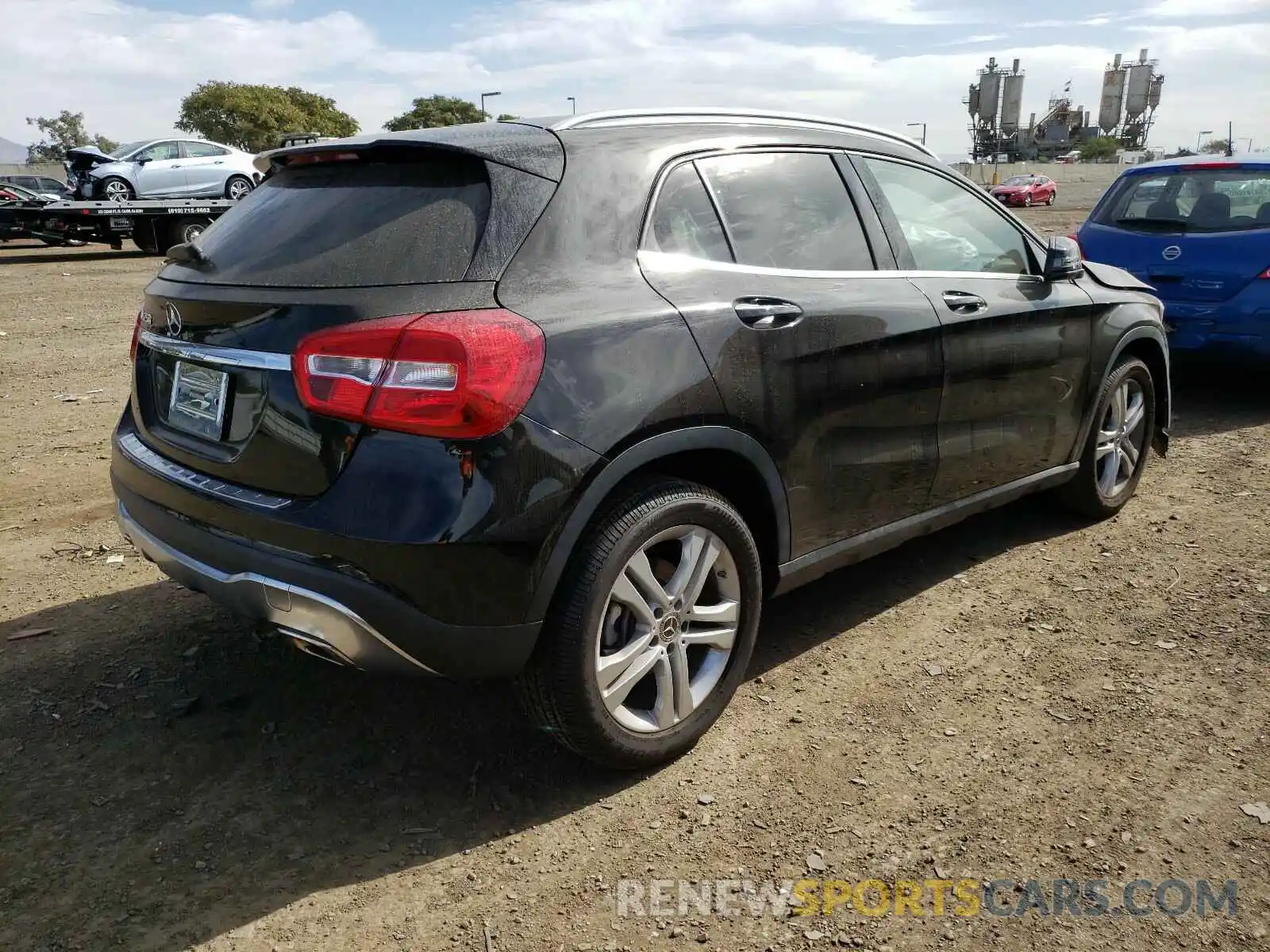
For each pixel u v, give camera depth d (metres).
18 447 6.15
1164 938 2.26
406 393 2.30
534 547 2.41
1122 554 4.43
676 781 2.85
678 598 2.81
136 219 20.39
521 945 2.26
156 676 3.41
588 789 2.81
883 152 3.67
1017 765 2.90
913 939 2.26
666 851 2.56
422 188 2.68
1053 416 4.20
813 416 3.09
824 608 3.95
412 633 2.38
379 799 2.77
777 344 2.96
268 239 2.76
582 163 2.78
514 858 2.54
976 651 3.59
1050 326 4.07
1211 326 6.65
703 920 2.32
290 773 2.88
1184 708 3.19
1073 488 4.65
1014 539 4.64
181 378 2.83
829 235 3.33
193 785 2.82
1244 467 5.59
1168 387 5.07
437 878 2.47
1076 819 2.66
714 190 3.06
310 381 2.39
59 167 64.81
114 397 7.53
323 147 2.87
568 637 2.55
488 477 2.33
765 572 3.19
